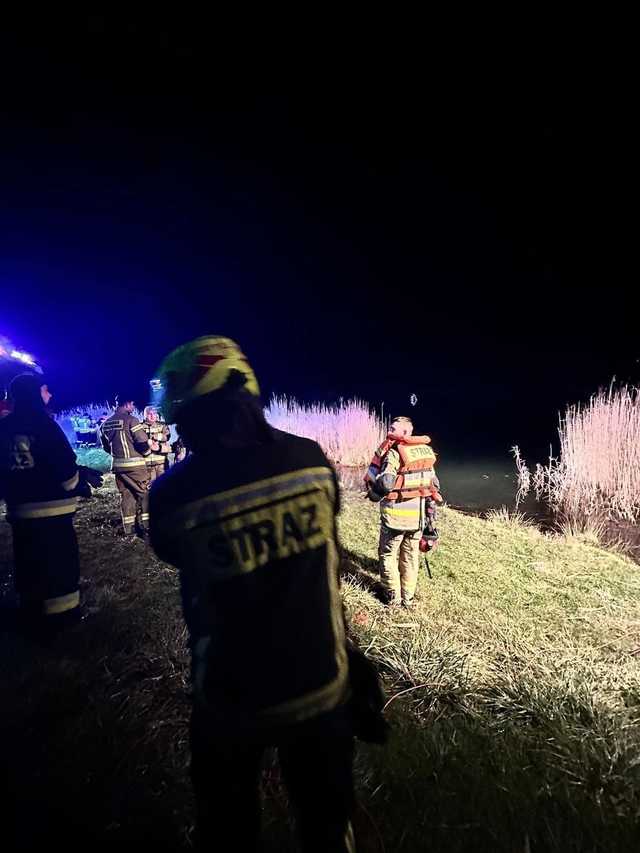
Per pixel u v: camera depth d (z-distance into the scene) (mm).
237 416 1647
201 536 1537
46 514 3945
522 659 3588
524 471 9734
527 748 2779
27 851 2289
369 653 3695
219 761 1602
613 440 8398
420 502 4301
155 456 6406
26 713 3092
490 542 5949
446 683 3322
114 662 3617
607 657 3639
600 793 2482
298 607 1565
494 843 2264
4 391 5551
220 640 1538
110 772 2678
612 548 6184
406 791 2520
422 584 4848
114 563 5527
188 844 2305
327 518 1655
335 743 1612
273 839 2293
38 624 3984
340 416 11445
